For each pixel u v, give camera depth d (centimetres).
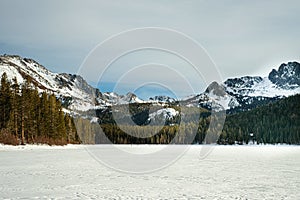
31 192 1655
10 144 5697
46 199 1509
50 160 3447
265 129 11512
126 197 1588
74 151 5303
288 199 1569
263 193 1708
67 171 2512
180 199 1562
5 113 6191
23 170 2525
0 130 5934
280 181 2111
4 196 1554
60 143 7112
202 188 1844
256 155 5050
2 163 3036
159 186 1897
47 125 7112
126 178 2195
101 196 1600
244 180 2150
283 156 4797
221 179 2197
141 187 1853
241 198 1587
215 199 1567
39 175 2262
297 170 2753
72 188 1788
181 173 2509
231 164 3322
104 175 2323
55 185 1869
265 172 2611
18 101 6222
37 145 6284
